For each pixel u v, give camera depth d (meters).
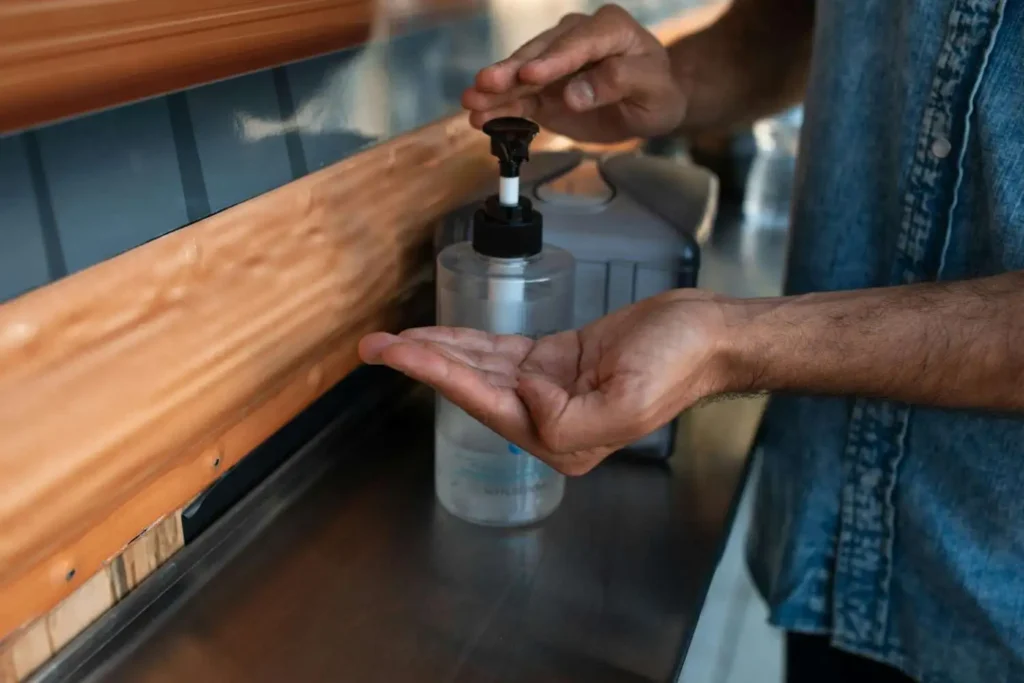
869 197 0.62
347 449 0.65
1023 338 0.45
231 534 0.55
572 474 0.48
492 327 0.56
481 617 0.51
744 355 0.47
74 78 0.35
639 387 0.42
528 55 0.59
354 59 0.54
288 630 0.49
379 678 0.46
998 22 0.50
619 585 0.54
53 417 0.36
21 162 0.34
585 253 0.63
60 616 0.44
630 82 0.68
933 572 0.61
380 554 0.55
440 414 0.58
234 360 0.45
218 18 0.41
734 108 0.85
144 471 0.41
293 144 0.49
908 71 0.56
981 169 0.54
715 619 1.29
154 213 0.40
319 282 0.51
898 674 0.75
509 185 0.54
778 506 0.73
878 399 0.50
